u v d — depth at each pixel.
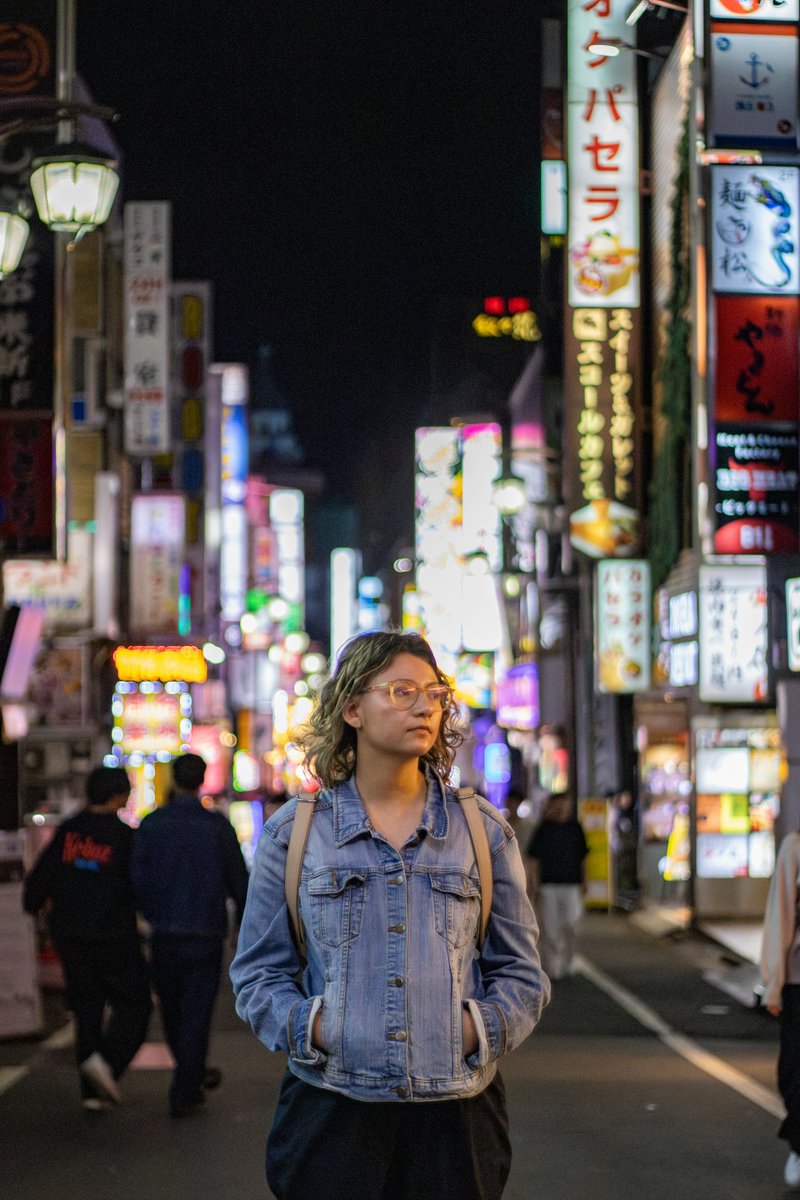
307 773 4.19
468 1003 3.94
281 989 4.01
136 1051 10.15
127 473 37.62
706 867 24.31
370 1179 3.89
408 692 4.01
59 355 18.83
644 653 29.45
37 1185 8.09
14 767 17.47
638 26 30.20
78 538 29.94
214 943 9.79
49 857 10.12
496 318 71.25
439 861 4.00
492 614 51.41
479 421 51.84
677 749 29.02
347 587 101.88
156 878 9.77
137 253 34.09
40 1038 13.74
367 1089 3.86
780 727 20.56
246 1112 9.99
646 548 29.64
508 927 4.12
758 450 21.47
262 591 64.81
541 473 42.28
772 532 21.48
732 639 23.86
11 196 18.47
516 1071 11.85
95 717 30.25
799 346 21.48
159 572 36.03
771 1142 9.23
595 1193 8.01
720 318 21.41
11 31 18.28
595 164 29.34
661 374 28.88
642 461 29.75
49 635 29.72
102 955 10.02
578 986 17.80
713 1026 14.64
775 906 8.18
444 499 56.81
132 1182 8.15
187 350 41.91
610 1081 11.35
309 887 3.99
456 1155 3.96
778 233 21.42
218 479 44.56
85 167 12.67
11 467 18.61
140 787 37.00
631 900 29.73
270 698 63.31
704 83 20.84
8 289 18.81
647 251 30.34
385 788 4.06
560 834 18.47
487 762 50.44
